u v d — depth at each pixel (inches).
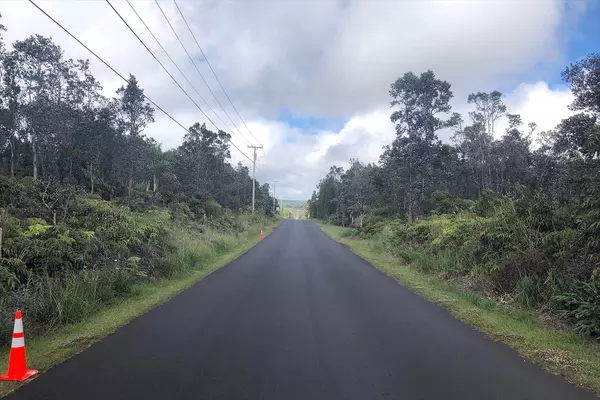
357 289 416.2
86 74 1214.3
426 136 1115.9
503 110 1726.1
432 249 577.3
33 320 267.7
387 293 394.9
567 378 188.4
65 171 1189.7
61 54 1162.0
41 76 1138.7
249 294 387.2
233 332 260.4
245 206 2383.1
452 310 324.5
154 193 1144.8
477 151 1723.7
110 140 1232.2
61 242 344.8
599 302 259.9
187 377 187.2
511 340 246.8
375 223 1237.7
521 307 323.9
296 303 348.5
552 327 276.8
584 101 755.4
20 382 181.9
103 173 1300.4
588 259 301.1
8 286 276.2
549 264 341.4
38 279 305.6
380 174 1448.1
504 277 368.5
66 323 279.7
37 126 1113.4
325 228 2027.6
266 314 308.7
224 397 166.6
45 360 209.8
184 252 569.6
